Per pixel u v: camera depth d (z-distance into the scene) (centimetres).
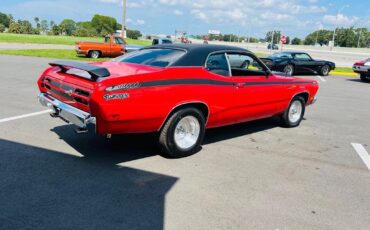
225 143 603
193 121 517
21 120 672
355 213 376
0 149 509
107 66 509
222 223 340
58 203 362
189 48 528
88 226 324
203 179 441
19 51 2547
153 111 455
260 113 644
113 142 564
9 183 402
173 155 503
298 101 738
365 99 1245
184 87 485
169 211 357
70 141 560
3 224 320
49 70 541
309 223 350
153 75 454
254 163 510
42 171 439
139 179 431
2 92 955
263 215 360
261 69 638
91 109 413
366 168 515
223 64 555
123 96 425
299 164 517
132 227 325
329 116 896
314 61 2122
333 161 539
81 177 427
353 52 7431
